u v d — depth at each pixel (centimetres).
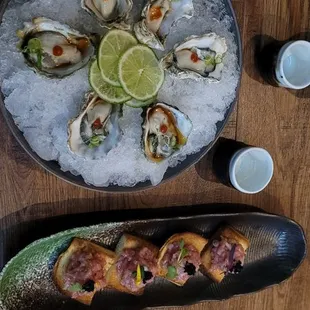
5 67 41
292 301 56
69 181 43
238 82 47
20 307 45
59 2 42
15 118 42
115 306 49
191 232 50
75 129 43
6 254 46
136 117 45
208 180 50
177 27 45
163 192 49
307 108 52
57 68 43
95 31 44
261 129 51
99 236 47
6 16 41
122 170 45
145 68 43
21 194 45
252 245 53
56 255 46
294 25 51
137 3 45
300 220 54
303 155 53
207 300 51
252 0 49
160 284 50
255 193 51
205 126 46
